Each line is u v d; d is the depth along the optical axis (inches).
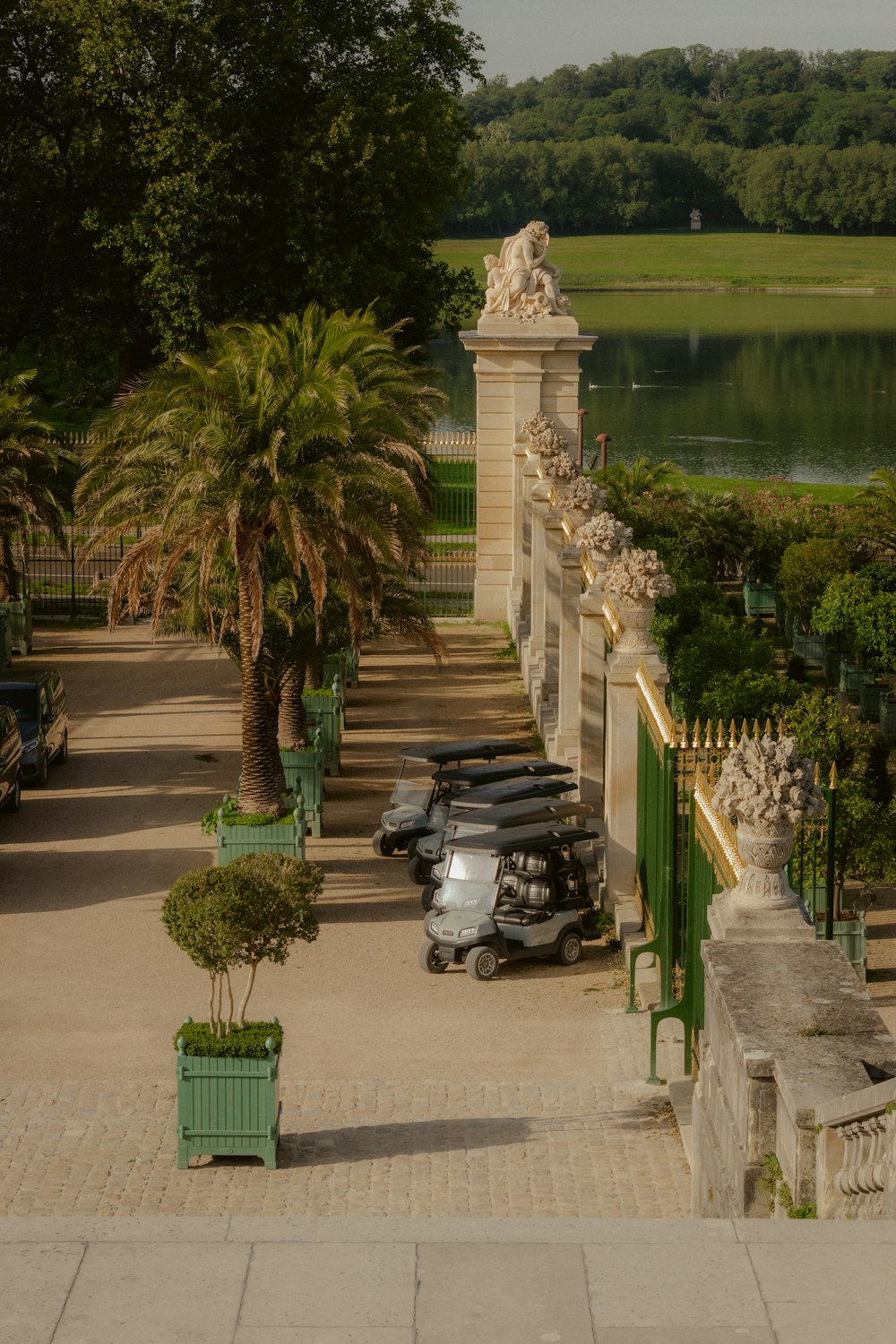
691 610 1294.3
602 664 1006.4
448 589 2007.9
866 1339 232.2
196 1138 545.6
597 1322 236.2
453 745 1019.3
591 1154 554.6
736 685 892.0
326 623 1036.5
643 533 1838.1
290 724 1105.4
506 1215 503.2
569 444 1790.1
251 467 903.1
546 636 1333.7
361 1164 549.0
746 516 1879.9
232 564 971.3
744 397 5044.3
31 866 951.0
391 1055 666.2
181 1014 716.0
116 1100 614.2
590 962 789.9
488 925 763.4
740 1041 349.1
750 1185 341.1
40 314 2201.0
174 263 1923.0
